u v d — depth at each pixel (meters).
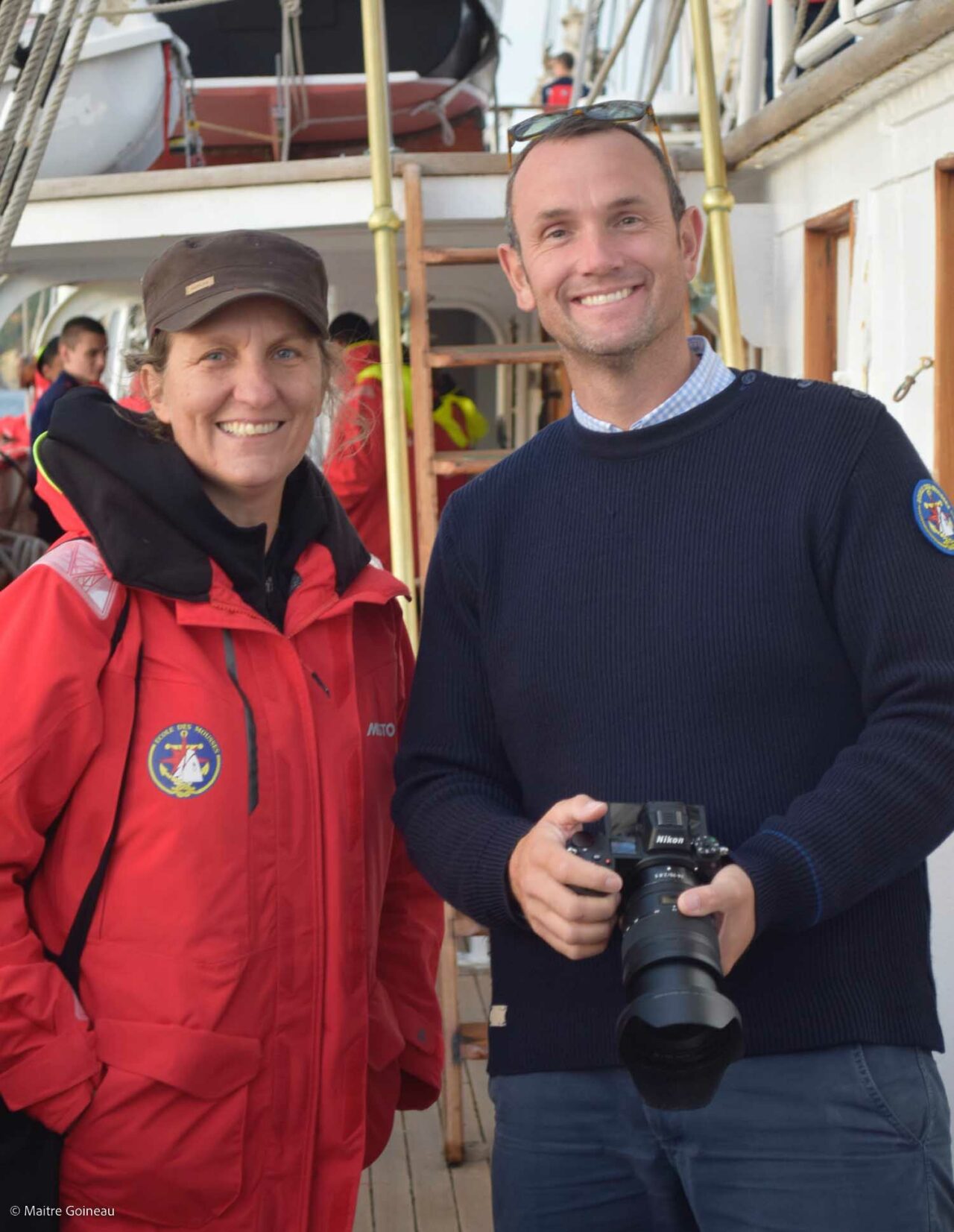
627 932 1.62
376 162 4.27
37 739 1.82
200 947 1.88
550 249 1.95
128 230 4.86
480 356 4.27
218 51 6.98
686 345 2.01
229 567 1.96
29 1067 1.83
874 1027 1.83
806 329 4.34
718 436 1.93
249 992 1.91
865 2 3.66
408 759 2.12
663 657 1.88
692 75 6.86
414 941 2.35
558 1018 1.97
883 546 1.82
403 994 2.33
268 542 2.07
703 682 1.86
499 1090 2.05
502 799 2.06
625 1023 1.54
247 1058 1.90
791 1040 1.82
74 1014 1.86
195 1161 1.88
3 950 1.83
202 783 1.90
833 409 1.90
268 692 1.99
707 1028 1.56
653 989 1.52
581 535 1.97
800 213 4.37
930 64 3.30
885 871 1.74
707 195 4.28
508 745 2.04
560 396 6.48
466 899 1.91
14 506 5.71
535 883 1.72
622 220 1.93
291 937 1.95
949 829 1.78
